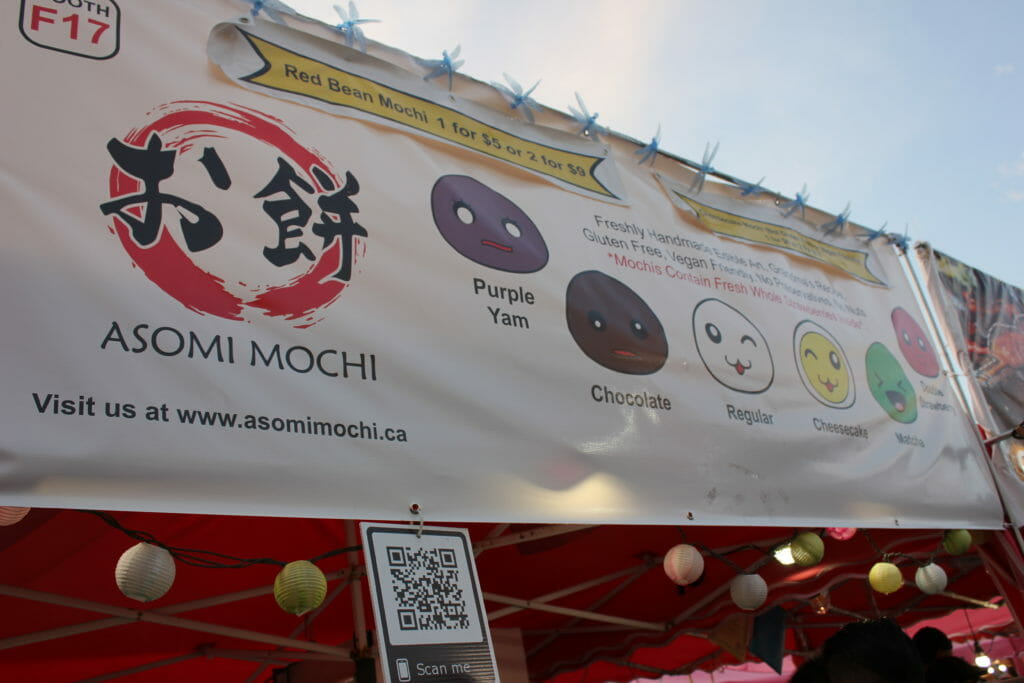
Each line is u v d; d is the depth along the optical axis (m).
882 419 4.82
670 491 3.56
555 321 3.66
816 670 1.84
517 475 3.13
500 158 4.03
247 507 2.49
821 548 4.33
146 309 2.61
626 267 4.16
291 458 2.64
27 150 2.67
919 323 5.72
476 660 2.61
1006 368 5.92
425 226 3.50
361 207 3.34
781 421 4.24
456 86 4.13
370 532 2.64
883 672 1.75
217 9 3.44
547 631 6.20
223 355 2.68
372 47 3.89
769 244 5.06
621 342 3.84
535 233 3.89
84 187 2.71
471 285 3.47
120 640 4.39
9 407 2.26
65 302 2.48
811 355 4.72
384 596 2.53
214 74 3.26
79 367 2.40
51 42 2.93
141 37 3.15
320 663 5.01
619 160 4.65
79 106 2.85
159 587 2.55
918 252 6.05
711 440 3.87
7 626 3.96
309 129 3.39
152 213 2.80
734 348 4.32
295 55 3.56
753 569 4.38
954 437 5.23
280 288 2.93
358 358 2.97
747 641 5.54
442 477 2.93
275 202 3.11
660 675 7.56
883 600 6.93
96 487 2.30
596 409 3.54
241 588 4.38
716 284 4.54
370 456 2.81
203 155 3.04
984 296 6.21
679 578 3.94
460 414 3.11
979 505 5.02
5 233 2.48
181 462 2.44
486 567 5.05
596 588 5.57
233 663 5.19
